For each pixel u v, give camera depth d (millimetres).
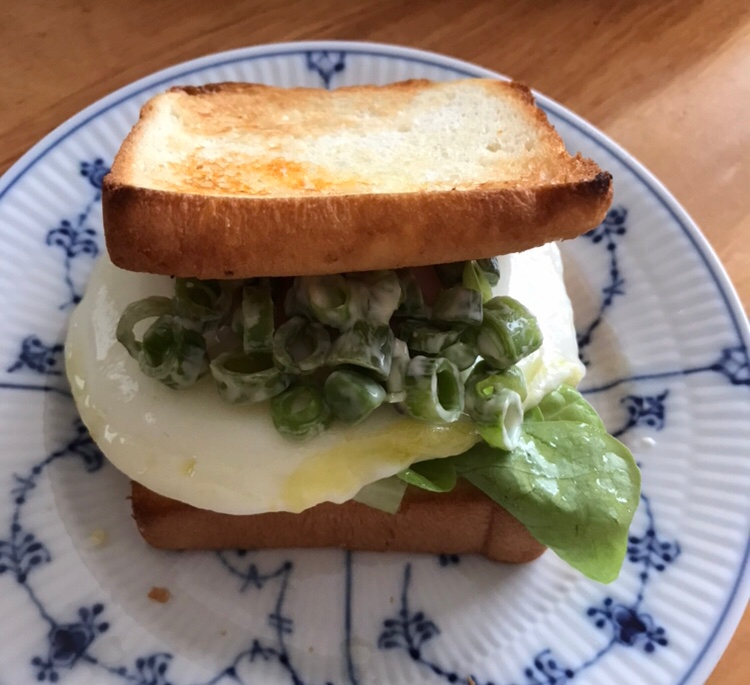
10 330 218
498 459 185
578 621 185
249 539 201
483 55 312
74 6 310
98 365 188
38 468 200
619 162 260
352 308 164
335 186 180
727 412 214
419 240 158
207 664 178
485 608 194
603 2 335
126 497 205
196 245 153
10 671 166
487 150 201
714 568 187
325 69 274
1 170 260
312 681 179
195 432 176
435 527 199
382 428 179
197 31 306
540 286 212
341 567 203
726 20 333
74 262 235
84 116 253
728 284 233
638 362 230
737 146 294
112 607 182
